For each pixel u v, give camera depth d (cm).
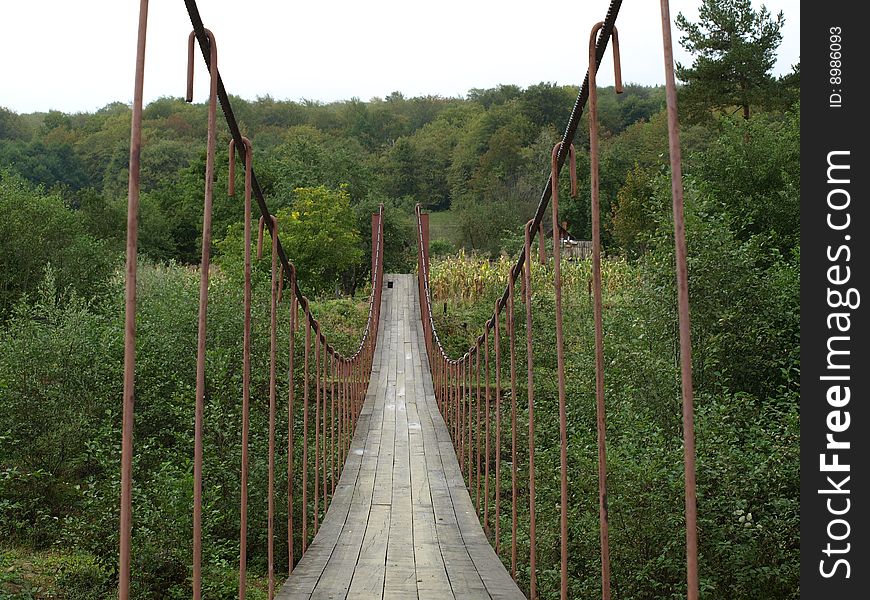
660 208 950
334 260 2736
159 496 711
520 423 945
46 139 6862
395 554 485
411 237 4209
